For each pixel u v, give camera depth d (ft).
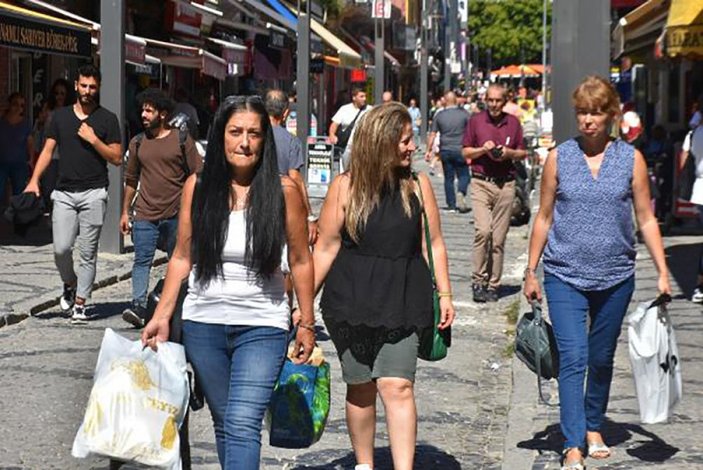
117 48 129.39
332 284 49.73
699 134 103.45
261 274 44.50
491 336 91.61
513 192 104.63
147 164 88.28
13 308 94.27
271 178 44.52
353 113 181.98
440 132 186.29
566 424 53.67
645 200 53.57
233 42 253.44
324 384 49.49
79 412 66.64
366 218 49.19
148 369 43.04
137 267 89.61
